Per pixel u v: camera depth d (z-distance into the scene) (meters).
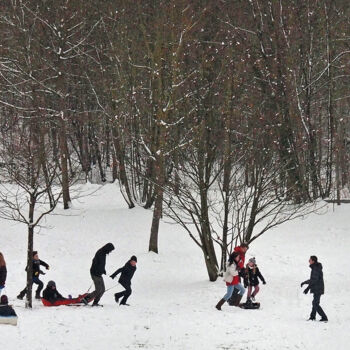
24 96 40.28
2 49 41.34
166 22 35.56
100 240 35.97
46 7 42.00
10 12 42.00
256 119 29.61
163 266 31.12
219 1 40.91
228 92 29.14
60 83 40.47
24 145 24.98
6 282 26.09
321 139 48.97
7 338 16.38
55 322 18.64
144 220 40.25
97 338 17.56
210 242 27.81
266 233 36.84
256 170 27.53
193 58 34.59
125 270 22.52
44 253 32.81
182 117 32.91
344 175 48.47
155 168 32.03
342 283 27.00
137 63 39.81
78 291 25.88
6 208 41.00
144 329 18.80
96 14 42.62
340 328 19.19
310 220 38.94
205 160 28.45
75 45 40.88
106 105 46.22
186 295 25.17
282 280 27.64
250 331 18.66
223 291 25.52
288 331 18.75
